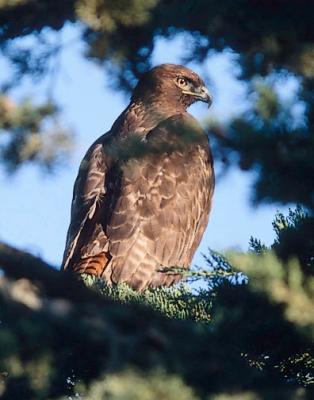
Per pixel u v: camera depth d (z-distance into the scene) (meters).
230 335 9.61
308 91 8.09
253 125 7.80
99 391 7.87
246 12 9.51
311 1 9.35
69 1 10.43
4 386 10.99
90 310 9.66
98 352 10.95
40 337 10.13
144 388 7.64
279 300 7.60
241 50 9.62
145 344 9.45
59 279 10.38
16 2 10.36
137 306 10.24
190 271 10.59
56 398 11.15
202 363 9.34
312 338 8.12
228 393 9.35
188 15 9.87
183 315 11.17
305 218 9.89
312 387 10.70
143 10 9.69
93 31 10.45
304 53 9.05
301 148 7.82
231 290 10.89
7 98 9.45
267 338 11.12
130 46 10.77
